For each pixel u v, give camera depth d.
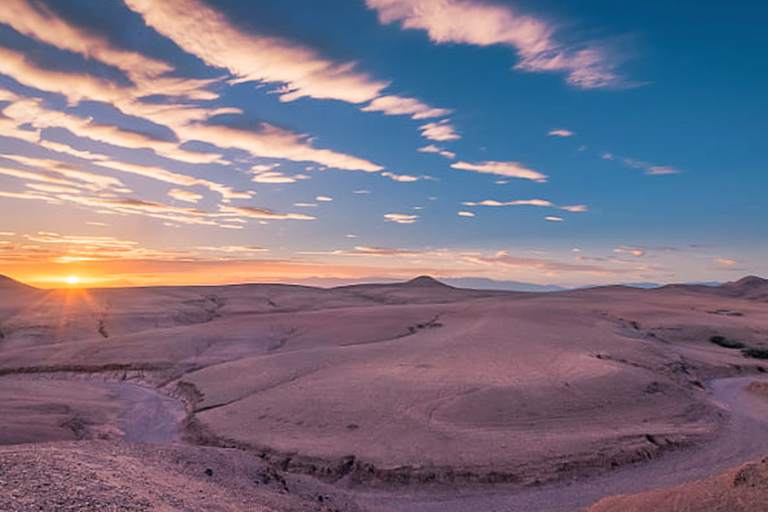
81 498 12.09
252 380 52.44
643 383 46.94
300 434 35.66
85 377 61.12
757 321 94.25
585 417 39.19
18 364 63.97
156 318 103.25
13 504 10.94
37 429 35.78
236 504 16.70
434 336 77.31
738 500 16.73
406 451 32.25
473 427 36.53
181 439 38.44
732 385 56.84
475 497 27.72
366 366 55.94
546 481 29.34
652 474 30.66
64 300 115.69
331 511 21.11
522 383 45.81
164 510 12.95
